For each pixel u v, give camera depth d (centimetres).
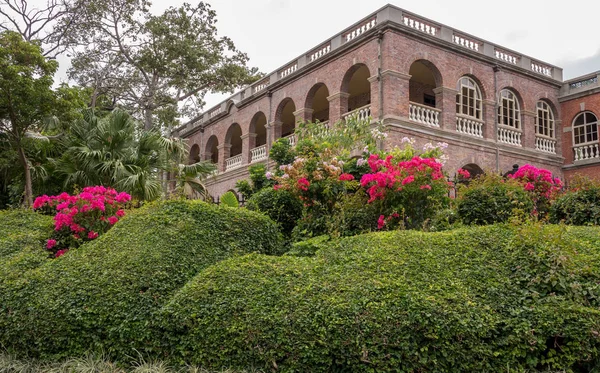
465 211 802
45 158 1569
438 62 1722
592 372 455
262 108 2286
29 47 1393
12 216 911
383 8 1633
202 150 2856
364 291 493
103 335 555
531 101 2017
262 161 2214
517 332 457
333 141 1209
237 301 514
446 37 1750
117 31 2698
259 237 730
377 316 466
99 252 640
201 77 2917
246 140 2406
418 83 2077
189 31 2823
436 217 800
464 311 468
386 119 1559
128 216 723
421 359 450
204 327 507
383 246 579
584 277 507
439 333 457
